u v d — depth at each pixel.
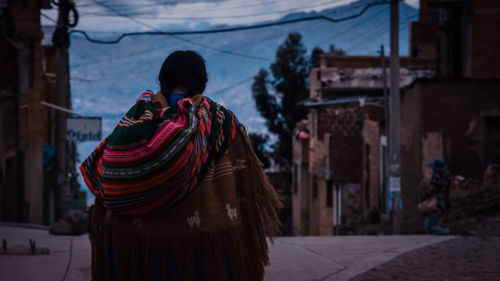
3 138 19.97
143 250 2.53
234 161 2.71
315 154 33.59
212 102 2.71
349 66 33.44
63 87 20.30
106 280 2.63
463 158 21.44
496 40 27.39
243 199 2.73
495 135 21.55
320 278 5.59
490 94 21.28
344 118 32.34
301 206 38.78
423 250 6.68
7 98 20.44
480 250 6.62
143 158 2.41
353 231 22.44
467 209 17.09
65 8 20.16
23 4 21.83
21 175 21.42
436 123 21.45
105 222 2.64
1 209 19.77
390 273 5.54
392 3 18.70
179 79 2.70
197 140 2.52
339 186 30.16
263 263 2.79
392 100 18.95
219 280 2.52
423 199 12.00
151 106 2.56
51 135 34.09
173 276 2.51
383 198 25.58
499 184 19.05
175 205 2.52
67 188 20.34
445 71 29.59
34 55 23.48
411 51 33.41
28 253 7.58
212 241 2.53
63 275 6.12
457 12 28.62
